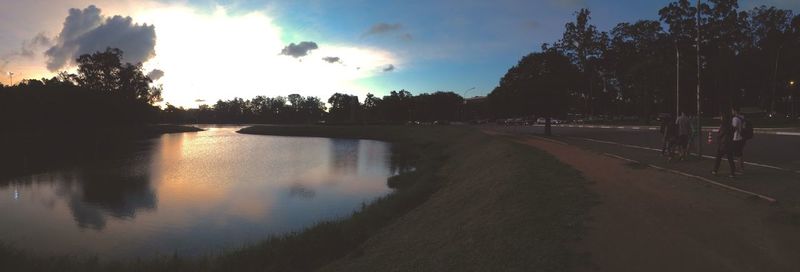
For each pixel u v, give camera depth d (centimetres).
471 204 1344
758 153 1844
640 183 1231
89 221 1992
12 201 2461
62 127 9762
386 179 3019
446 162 3444
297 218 1981
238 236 1722
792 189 1020
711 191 1059
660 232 774
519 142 3116
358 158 4447
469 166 2623
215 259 1264
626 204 983
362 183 2873
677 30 6372
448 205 1467
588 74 7606
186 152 5341
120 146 6431
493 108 4634
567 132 4891
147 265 1260
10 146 6316
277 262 1138
